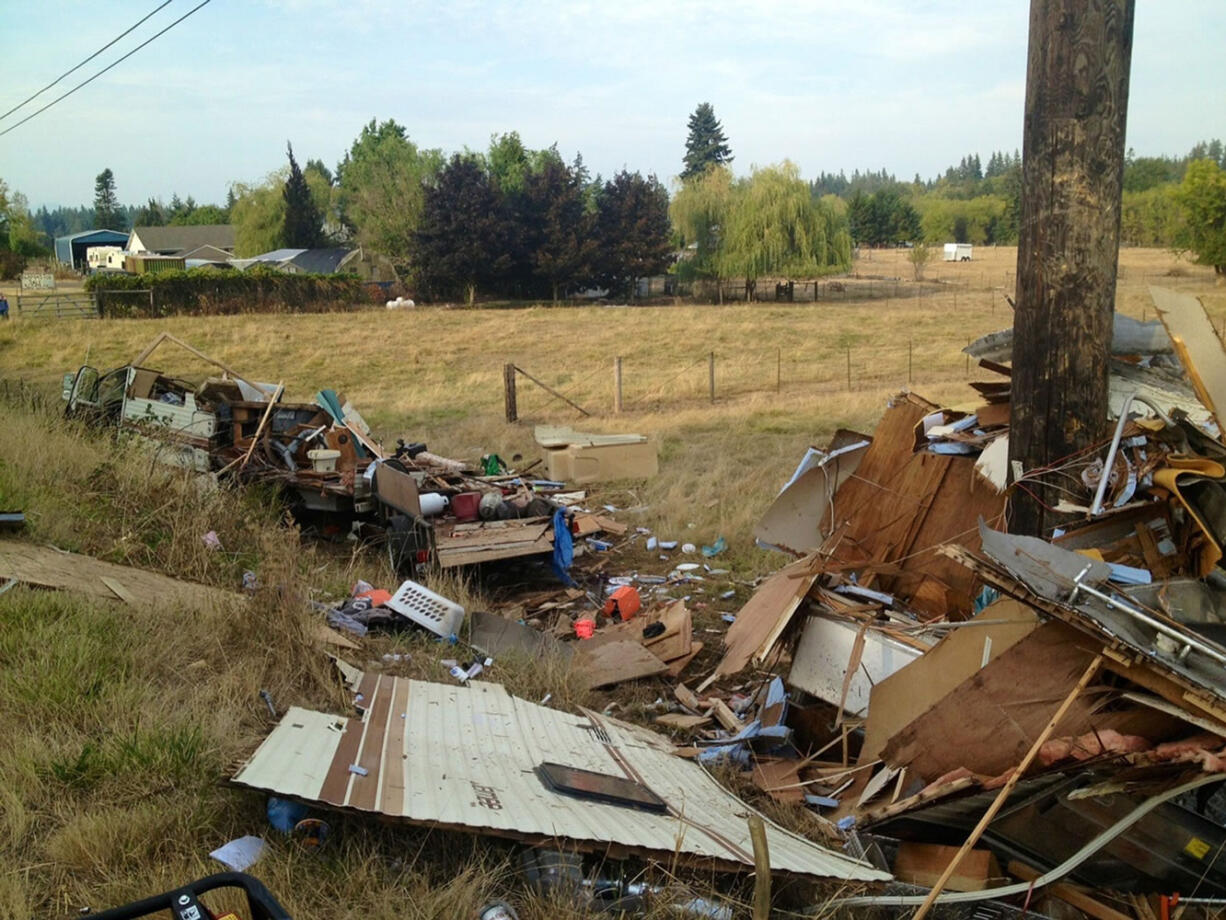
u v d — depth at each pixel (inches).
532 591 348.5
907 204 5098.4
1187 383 196.1
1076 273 176.1
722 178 2421.3
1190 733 135.9
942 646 165.0
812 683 222.1
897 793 163.3
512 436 713.0
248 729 179.9
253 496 372.8
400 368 1185.4
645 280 2701.8
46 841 137.5
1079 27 169.0
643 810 162.6
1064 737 139.7
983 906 143.1
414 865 140.4
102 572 260.5
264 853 137.7
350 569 326.3
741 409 824.9
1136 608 137.4
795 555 266.2
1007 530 194.7
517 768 169.0
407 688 207.9
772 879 147.1
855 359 1259.8
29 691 176.1
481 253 2245.3
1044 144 175.5
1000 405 238.8
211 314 1716.3
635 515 457.4
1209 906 141.3
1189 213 2062.0
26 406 477.7
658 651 278.1
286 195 3080.7
